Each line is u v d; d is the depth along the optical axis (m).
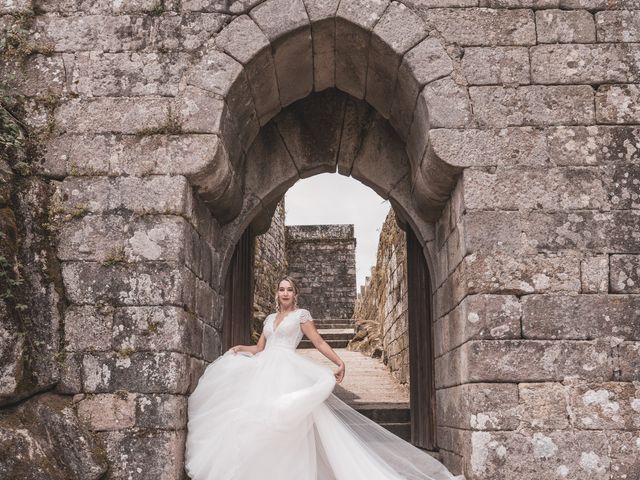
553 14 4.74
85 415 4.20
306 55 5.20
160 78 4.70
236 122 5.13
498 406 4.18
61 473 4.00
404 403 8.10
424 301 6.27
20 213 4.37
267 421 4.27
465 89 4.64
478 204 4.46
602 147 4.53
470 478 4.20
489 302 4.32
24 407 4.12
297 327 4.92
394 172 6.13
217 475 4.19
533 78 4.65
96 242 4.43
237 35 4.77
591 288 4.33
